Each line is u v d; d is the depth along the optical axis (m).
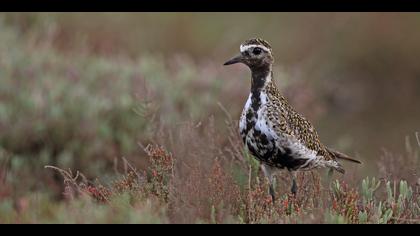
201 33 22.69
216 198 8.81
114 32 21.47
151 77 16.50
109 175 12.26
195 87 16.58
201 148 9.83
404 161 12.36
